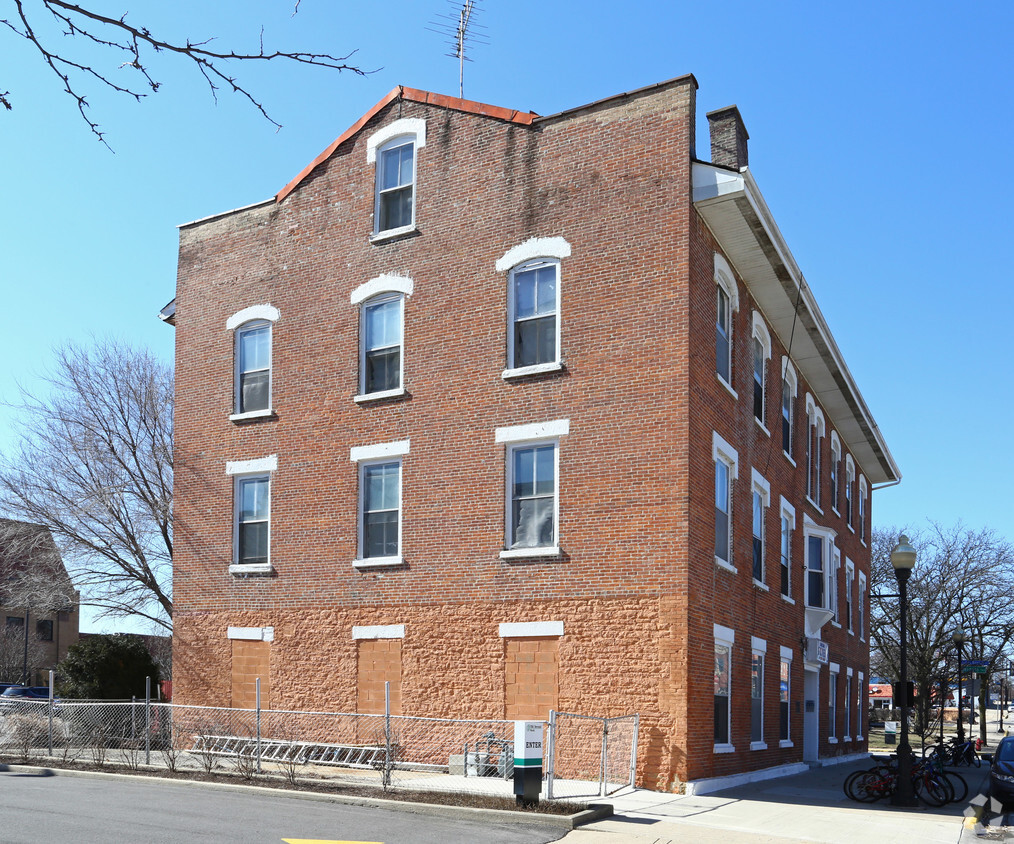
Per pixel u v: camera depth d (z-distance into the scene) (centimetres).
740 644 2078
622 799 1595
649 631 1775
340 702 2103
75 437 3156
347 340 2231
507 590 1930
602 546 1844
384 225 2239
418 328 2130
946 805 1816
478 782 1722
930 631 5603
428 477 2062
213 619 2323
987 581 5444
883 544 5900
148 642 4206
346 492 2175
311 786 1623
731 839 1280
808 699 2852
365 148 2280
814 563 2936
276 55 564
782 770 2350
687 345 1820
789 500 2623
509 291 2027
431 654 1995
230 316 2434
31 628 6669
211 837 1148
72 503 3084
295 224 2367
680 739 1716
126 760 1975
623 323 1888
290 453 2277
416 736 1986
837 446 3422
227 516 2347
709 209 1906
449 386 2067
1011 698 12800
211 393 2431
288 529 2248
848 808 1695
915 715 5966
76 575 3123
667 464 1806
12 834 1125
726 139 2058
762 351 2423
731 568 2003
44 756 2033
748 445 2217
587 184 1970
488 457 1994
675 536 1780
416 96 2214
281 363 2328
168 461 3222
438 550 2025
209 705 2291
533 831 1296
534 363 1986
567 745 1819
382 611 2078
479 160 2109
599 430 1880
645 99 1934
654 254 1875
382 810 1450
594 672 1812
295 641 2191
